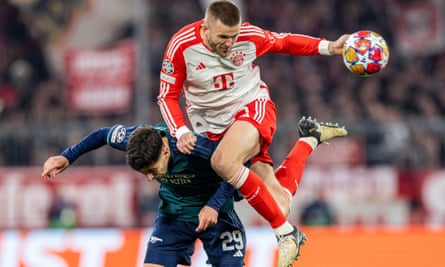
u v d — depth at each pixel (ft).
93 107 138.41
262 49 72.74
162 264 75.77
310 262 104.17
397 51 184.03
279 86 173.88
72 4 181.27
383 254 104.27
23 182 133.08
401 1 187.32
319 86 174.70
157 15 182.50
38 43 180.34
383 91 174.09
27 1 180.96
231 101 72.64
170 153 70.44
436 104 172.65
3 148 137.80
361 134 138.00
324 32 185.88
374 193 136.05
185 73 71.61
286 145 135.33
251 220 131.44
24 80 172.35
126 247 106.32
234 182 69.15
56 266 107.24
